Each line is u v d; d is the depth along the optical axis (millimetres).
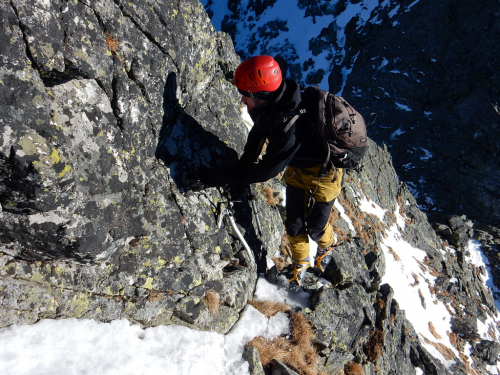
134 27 3082
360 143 3545
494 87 47906
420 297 15633
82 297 2990
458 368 12609
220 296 3918
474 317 18078
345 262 5402
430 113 51906
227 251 4230
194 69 4035
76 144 2631
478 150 47625
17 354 2598
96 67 2766
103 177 2877
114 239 3010
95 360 2885
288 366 4039
